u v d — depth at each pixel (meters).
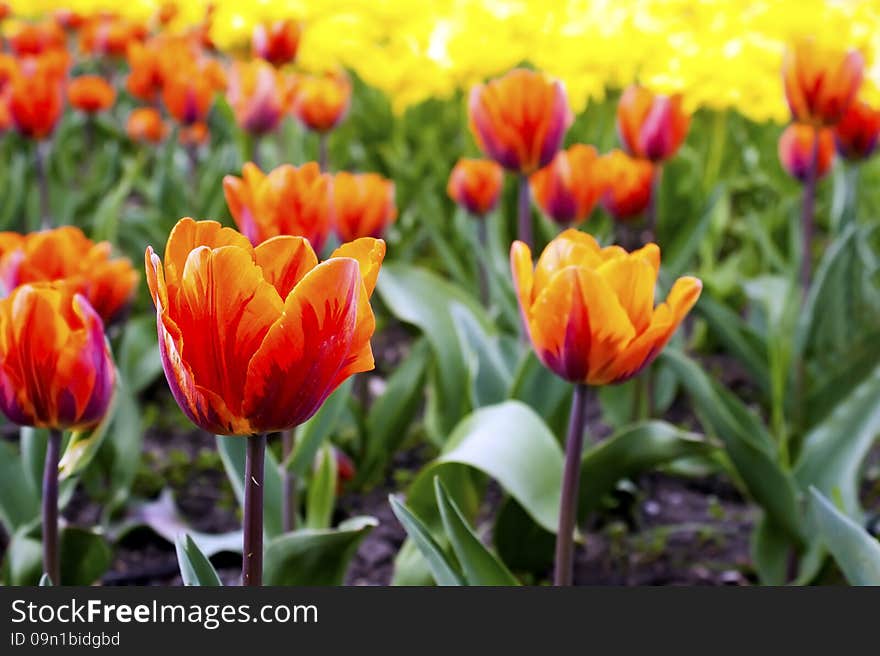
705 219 1.29
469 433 1.01
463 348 1.23
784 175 2.08
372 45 2.18
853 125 1.26
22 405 0.85
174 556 1.20
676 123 1.27
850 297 1.30
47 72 1.52
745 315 1.85
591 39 2.06
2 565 1.15
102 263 1.00
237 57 2.04
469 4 2.19
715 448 1.02
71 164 2.27
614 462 1.03
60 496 1.01
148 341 1.42
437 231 1.57
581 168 1.18
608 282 0.83
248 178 0.95
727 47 1.90
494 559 0.91
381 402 1.29
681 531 1.24
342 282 0.71
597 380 0.85
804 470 1.11
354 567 1.18
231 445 1.01
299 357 0.71
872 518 1.18
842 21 1.92
